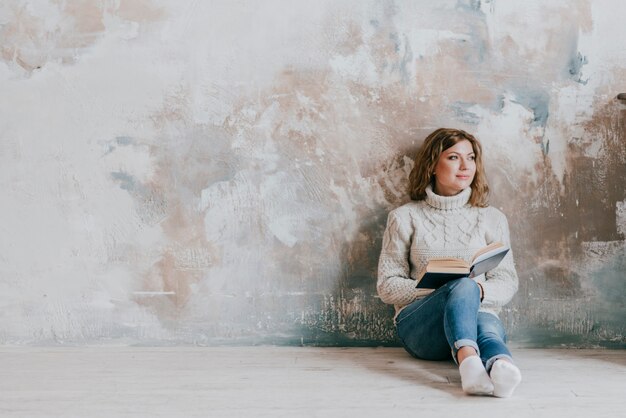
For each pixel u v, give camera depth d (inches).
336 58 111.6
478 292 88.7
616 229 110.0
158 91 112.7
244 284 113.0
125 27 112.4
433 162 103.0
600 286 110.2
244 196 112.8
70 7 112.6
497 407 77.3
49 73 113.0
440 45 110.7
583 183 110.1
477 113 110.8
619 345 110.0
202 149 112.8
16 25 112.7
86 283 113.7
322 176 112.1
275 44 111.9
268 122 112.3
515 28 110.0
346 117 111.9
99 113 113.0
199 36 112.3
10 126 112.9
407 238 104.0
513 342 111.3
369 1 111.1
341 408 77.3
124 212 113.7
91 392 84.6
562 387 85.8
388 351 108.7
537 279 110.8
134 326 113.3
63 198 113.8
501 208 111.0
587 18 109.1
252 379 90.7
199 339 113.2
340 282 112.3
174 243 113.3
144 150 113.1
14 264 113.5
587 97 109.6
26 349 110.9
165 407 77.9
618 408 76.7
